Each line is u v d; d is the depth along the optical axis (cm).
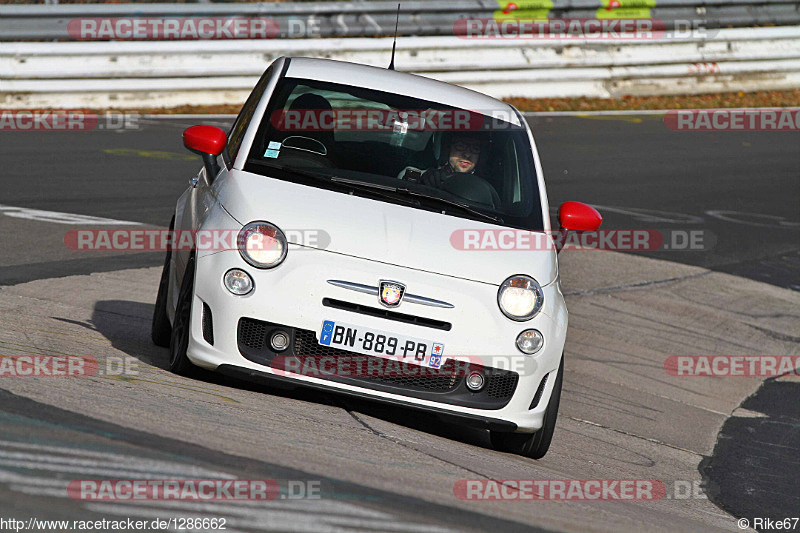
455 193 1997
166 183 4369
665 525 1517
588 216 2072
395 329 1733
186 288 1844
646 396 2684
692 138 6706
